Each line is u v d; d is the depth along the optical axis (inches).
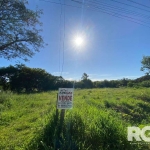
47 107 259.8
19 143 129.7
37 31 643.5
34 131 150.2
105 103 289.3
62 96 140.5
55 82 1008.2
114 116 198.2
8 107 277.0
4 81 905.5
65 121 142.3
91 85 1214.9
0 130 161.0
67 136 122.3
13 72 935.0
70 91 141.8
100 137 125.3
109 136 125.9
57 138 121.2
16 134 149.6
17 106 288.7
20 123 183.0
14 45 612.7
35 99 381.4
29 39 622.5
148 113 241.3
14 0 527.5
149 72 1486.2
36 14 586.2
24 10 550.3
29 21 591.2
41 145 119.8
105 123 137.6
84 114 173.2
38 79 978.7
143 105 290.7
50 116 158.2
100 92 562.3
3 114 217.6
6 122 185.3
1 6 510.6
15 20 551.8
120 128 134.6
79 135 129.4
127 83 1189.7
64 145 113.2
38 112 231.8
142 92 458.0
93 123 139.8
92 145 121.3
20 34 610.5
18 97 392.2
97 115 165.6
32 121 189.8
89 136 128.0
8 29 569.3
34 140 126.8
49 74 1029.2
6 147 123.6
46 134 130.8
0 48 585.0
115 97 395.9
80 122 144.9
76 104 263.9
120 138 124.2
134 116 224.2
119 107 268.7
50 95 488.7
